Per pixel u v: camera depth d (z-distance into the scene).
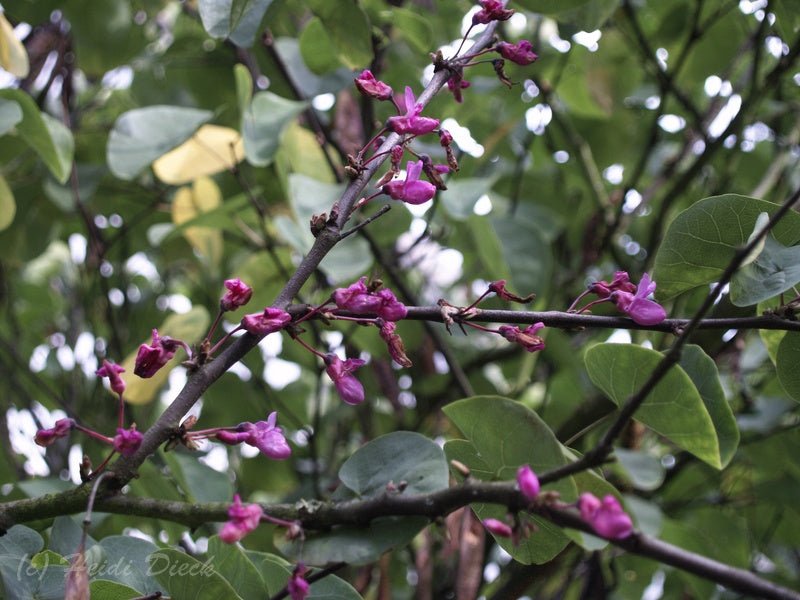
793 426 0.71
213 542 0.45
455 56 0.48
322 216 0.44
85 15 0.77
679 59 0.80
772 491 0.74
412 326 0.75
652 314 0.44
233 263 0.85
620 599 0.89
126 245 0.90
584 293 0.46
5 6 0.74
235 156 0.72
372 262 0.68
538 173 0.93
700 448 0.43
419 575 0.73
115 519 0.60
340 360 0.44
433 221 0.87
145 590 0.46
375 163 0.46
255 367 0.81
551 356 0.73
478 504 0.45
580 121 0.89
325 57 0.68
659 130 0.89
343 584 0.45
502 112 0.84
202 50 0.82
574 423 0.68
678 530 0.72
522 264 0.74
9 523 0.43
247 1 0.54
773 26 0.77
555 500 0.38
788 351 0.48
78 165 0.82
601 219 0.87
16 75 0.63
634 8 0.86
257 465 0.82
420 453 0.45
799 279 0.45
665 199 0.78
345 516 0.42
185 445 0.42
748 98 0.74
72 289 1.03
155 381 0.64
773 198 0.89
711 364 0.45
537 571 0.58
